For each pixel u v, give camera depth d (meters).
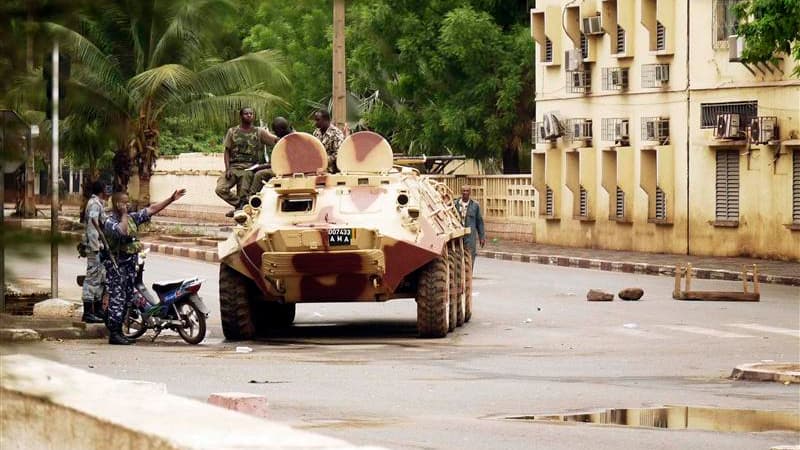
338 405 17.89
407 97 76.69
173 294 27.61
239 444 5.67
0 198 5.70
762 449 14.50
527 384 20.66
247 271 28.39
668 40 61.75
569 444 14.62
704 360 24.59
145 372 21.67
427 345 27.48
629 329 30.77
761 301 38.62
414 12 74.69
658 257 59.47
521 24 75.81
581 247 68.62
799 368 21.91
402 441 14.62
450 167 83.31
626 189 64.88
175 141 113.44
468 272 33.22
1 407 7.16
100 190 27.17
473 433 15.35
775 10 43.00
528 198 73.25
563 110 69.69
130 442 6.09
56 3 5.42
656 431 15.79
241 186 33.41
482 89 73.31
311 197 29.14
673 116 61.84
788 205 56.03
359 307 37.19
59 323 28.94
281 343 28.17
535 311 35.62
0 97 5.47
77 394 6.89
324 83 78.56
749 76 57.69
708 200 60.06
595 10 66.75
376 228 28.02
